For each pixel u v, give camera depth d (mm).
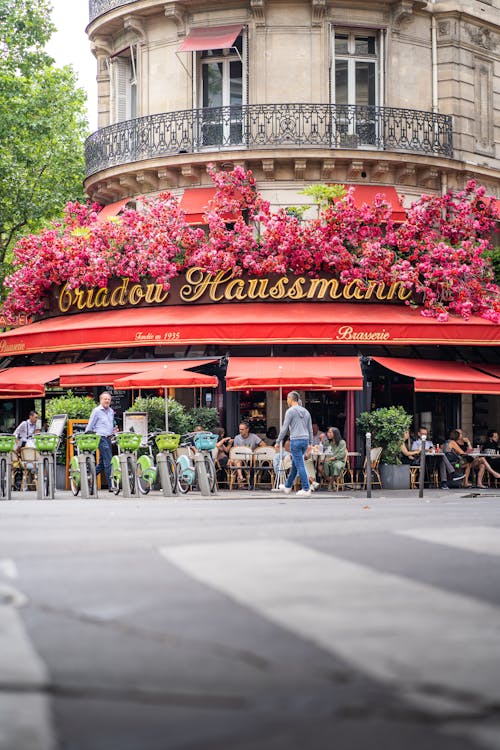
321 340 26906
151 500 19797
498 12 32469
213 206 28844
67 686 4422
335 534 10391
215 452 23594
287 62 29594
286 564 7953
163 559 8344
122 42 31984
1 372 29641
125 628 5598
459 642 5227
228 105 29766
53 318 31172
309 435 21391
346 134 29438
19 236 41250
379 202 28297
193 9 30016
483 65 31969
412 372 26312
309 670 4660
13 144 38094
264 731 3779
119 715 3998
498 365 29156
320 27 29656
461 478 26281
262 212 28875
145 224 28984
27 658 4961
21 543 9852
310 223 28328
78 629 5609
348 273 28094
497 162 32219
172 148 29828
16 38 39531
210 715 3986
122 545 9508
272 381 23672
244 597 6496
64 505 17578
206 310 28266
